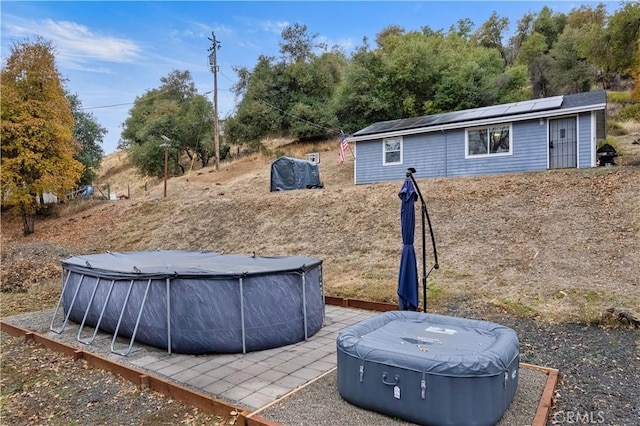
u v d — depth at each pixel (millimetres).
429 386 3449
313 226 13148
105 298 6543
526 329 6043
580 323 6047
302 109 30953
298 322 6039
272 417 3723
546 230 9516
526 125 13758
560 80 33625
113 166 48000
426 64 26891
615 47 14367
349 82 28984
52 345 6277
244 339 5566
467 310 6945
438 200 12516
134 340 6145
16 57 18547
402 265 5789
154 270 5984
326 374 4754
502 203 11359
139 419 4070
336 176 21078
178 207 17656
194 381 4668
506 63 43438
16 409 4480
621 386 4270
